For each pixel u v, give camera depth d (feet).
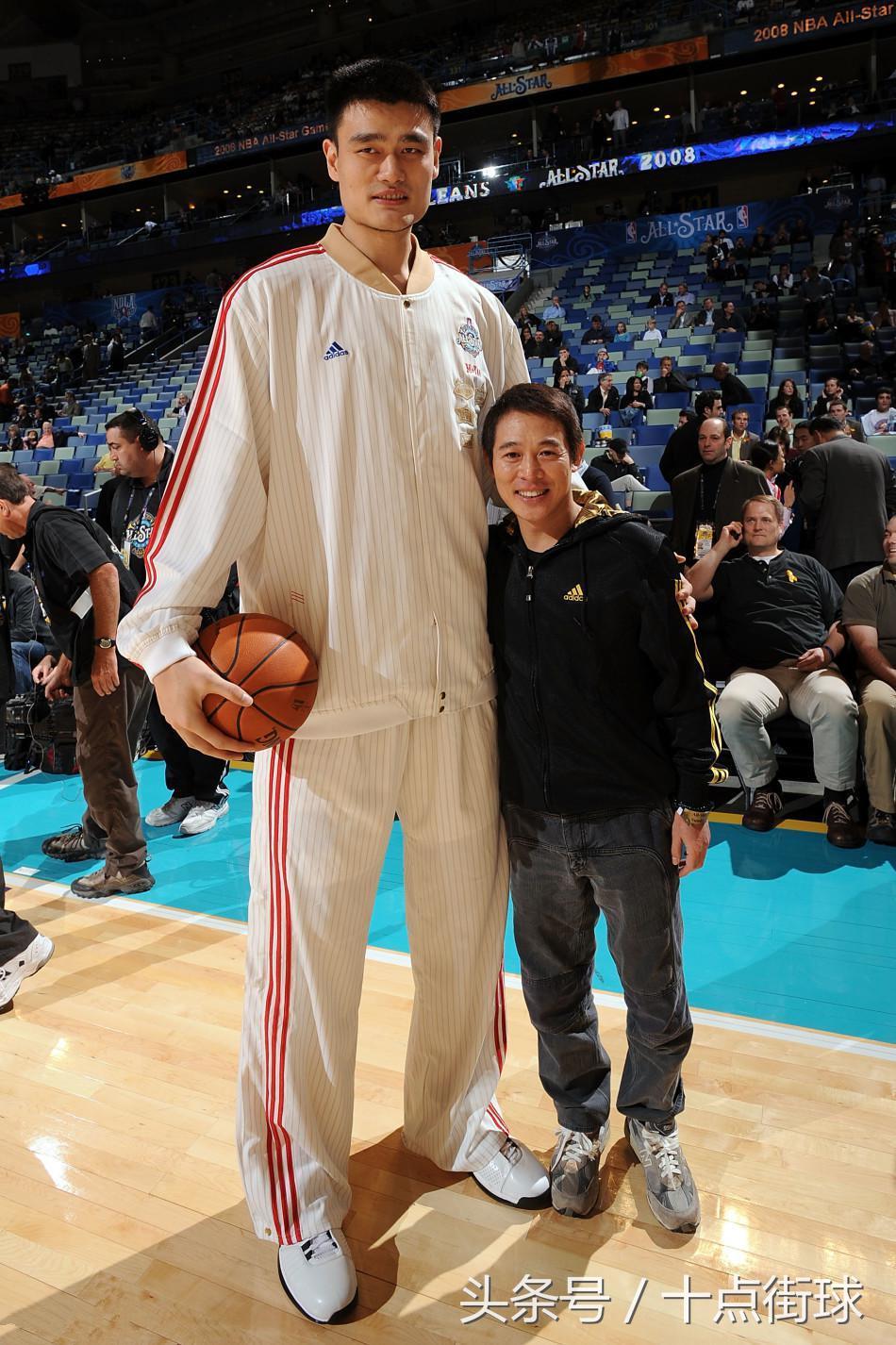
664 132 51.44
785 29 51.31
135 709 10.55
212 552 4.46
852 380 31.94
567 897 5.20
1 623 10.44
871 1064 6.79
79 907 10.07
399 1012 7.64
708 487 13.89
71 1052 7.30
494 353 5.23
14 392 58.23
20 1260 5.32
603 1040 7.13
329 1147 5.22
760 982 8.08
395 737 4.85
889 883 9.95
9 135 79.10
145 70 80.84
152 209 73.67
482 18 69.00
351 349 4.48
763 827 11.48
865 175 49.62
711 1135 6.07
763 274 44.47
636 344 40.32
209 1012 7.83
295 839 4.82
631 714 4.90
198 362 53.67
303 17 74.33
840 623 11.72
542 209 56.75
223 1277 5.20
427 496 4.67
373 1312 4.92
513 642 4.95
